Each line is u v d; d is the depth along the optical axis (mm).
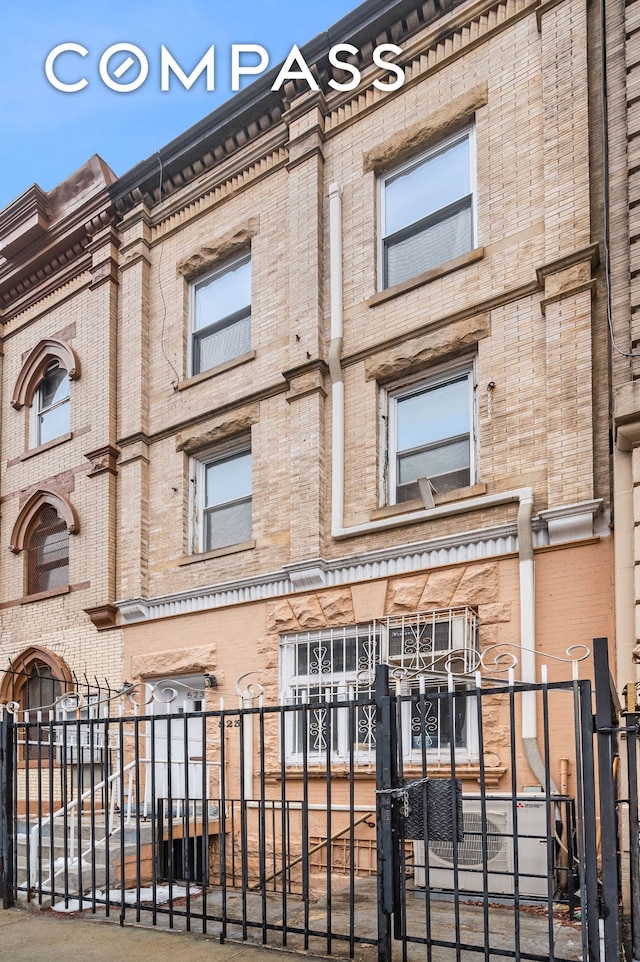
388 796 4832
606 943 3992
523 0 9070
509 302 8656
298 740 9258
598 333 7922
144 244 12555
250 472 10992
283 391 10375
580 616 7492
